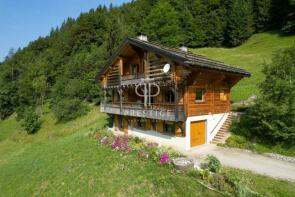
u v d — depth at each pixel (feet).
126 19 289.53
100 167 60.39
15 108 233.76
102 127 111.45
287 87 61.93
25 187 66.18
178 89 73.00
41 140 139.85
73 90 167.12
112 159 62.39
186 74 69.51
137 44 81.15
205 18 231.09
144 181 49.19
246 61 144.66
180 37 220.02
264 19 207.31
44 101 219.41
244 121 79.66
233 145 71.05
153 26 222.28
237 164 57.06
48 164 74.38
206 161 59.00
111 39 197.16
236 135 75.41
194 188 44.19
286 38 170.09
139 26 259.80
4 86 249.96
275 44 166.40
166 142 77.00
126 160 59.31
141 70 88.33
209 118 78.69
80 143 83.30
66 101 157.28
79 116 152.35
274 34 187.62
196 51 205.46
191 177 47.62
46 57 298.97
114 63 98.99
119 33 203.21
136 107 85.92
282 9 193.88
